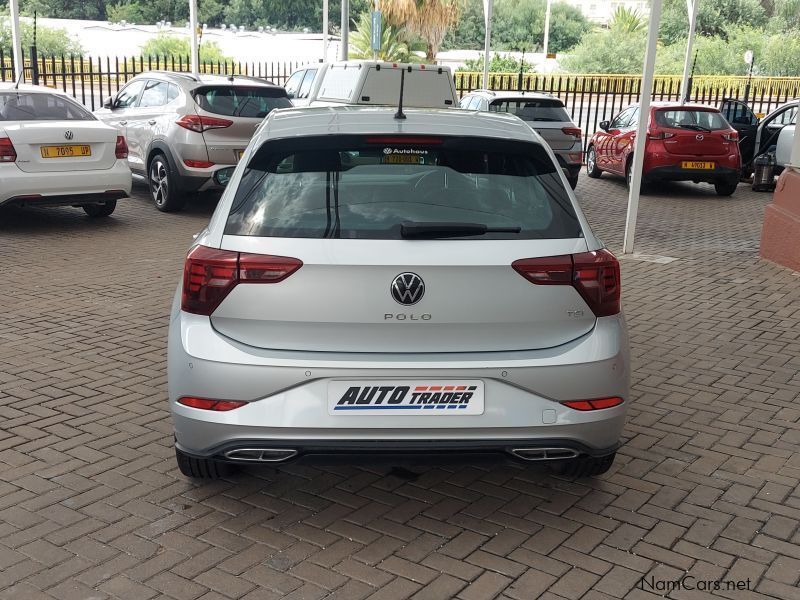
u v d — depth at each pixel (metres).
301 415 3.28
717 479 4.25
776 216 9.50
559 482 4.17
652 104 15.46
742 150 17.81
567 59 52.75
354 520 3.78
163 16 72.50
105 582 3.28
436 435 3.32
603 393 3.42
